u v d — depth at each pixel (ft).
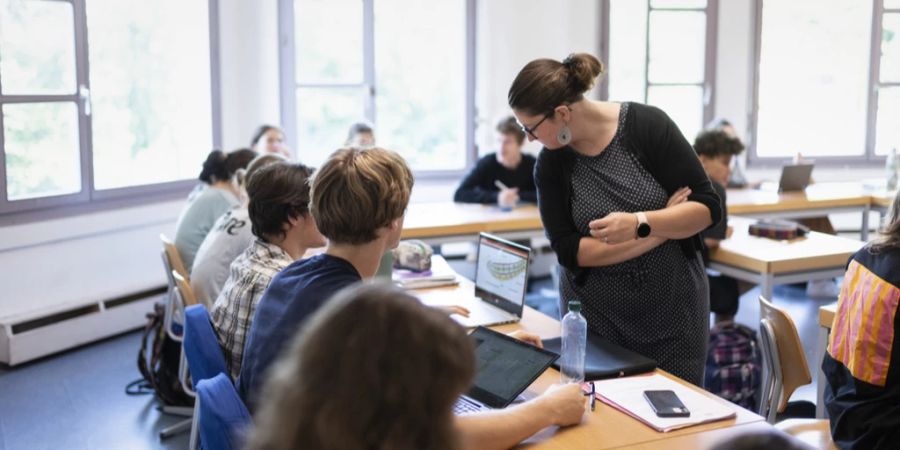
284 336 5.62
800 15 24.70
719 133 13.38
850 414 7.13
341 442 2.49
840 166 25.21
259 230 7.98
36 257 15.99
